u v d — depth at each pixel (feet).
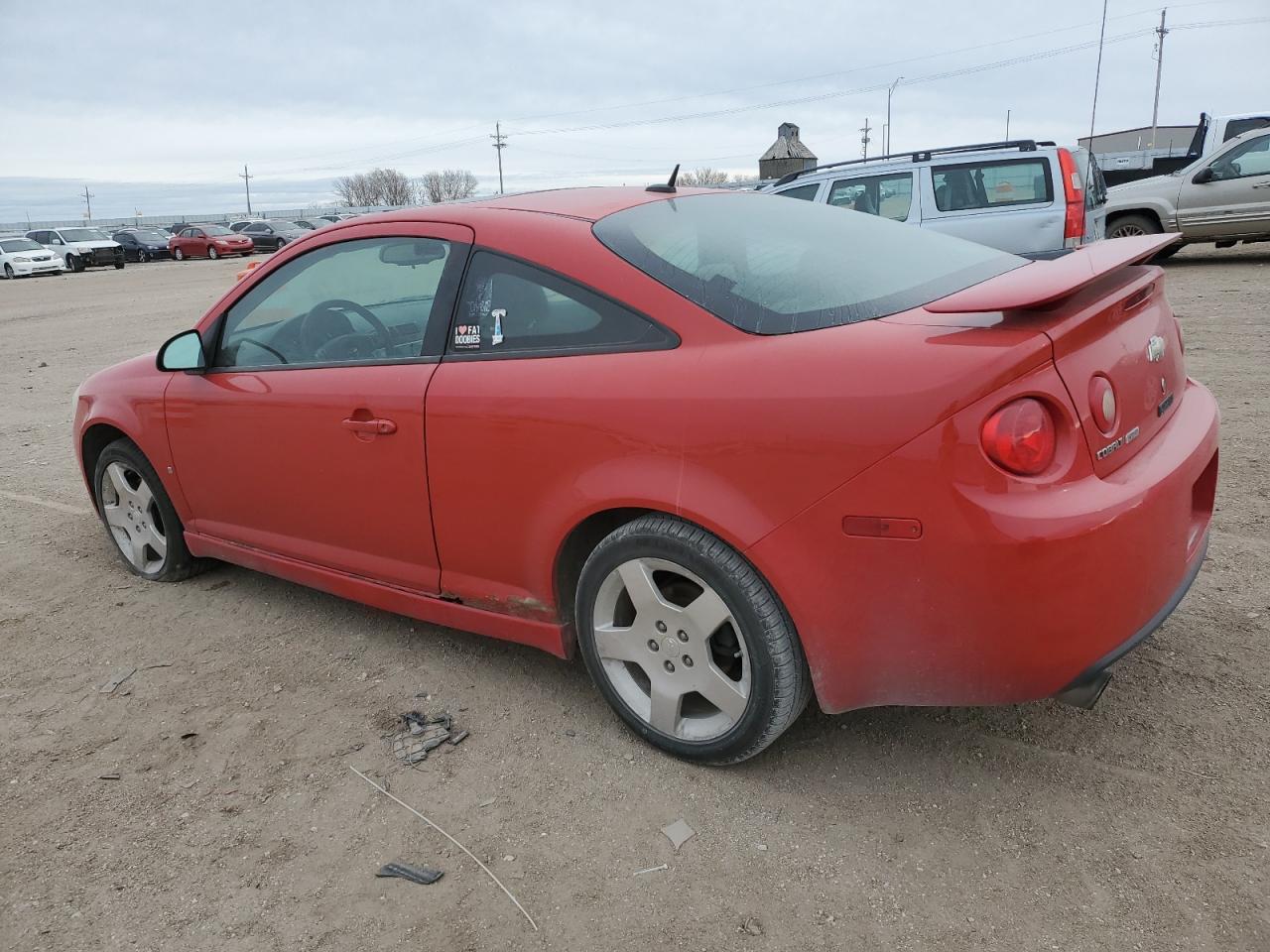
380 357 9.84
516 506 8.68
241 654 11.18
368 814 8.07
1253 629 10.06
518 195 10.22
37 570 14.28
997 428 6.33
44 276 107.65
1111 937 6.34
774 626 7.42
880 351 6.86
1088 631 6.61
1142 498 6.72
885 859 7.20
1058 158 28.86
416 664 10.67
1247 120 53.47
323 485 10.34
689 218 9.33
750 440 7.11
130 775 8.84
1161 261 46.21
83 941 6.84
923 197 30.53
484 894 7.08
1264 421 17.60
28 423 25.52
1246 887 6.65
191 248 129.59
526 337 8.66
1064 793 7.77
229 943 6.75
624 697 8.74
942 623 6.72
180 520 12.91
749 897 6.90
